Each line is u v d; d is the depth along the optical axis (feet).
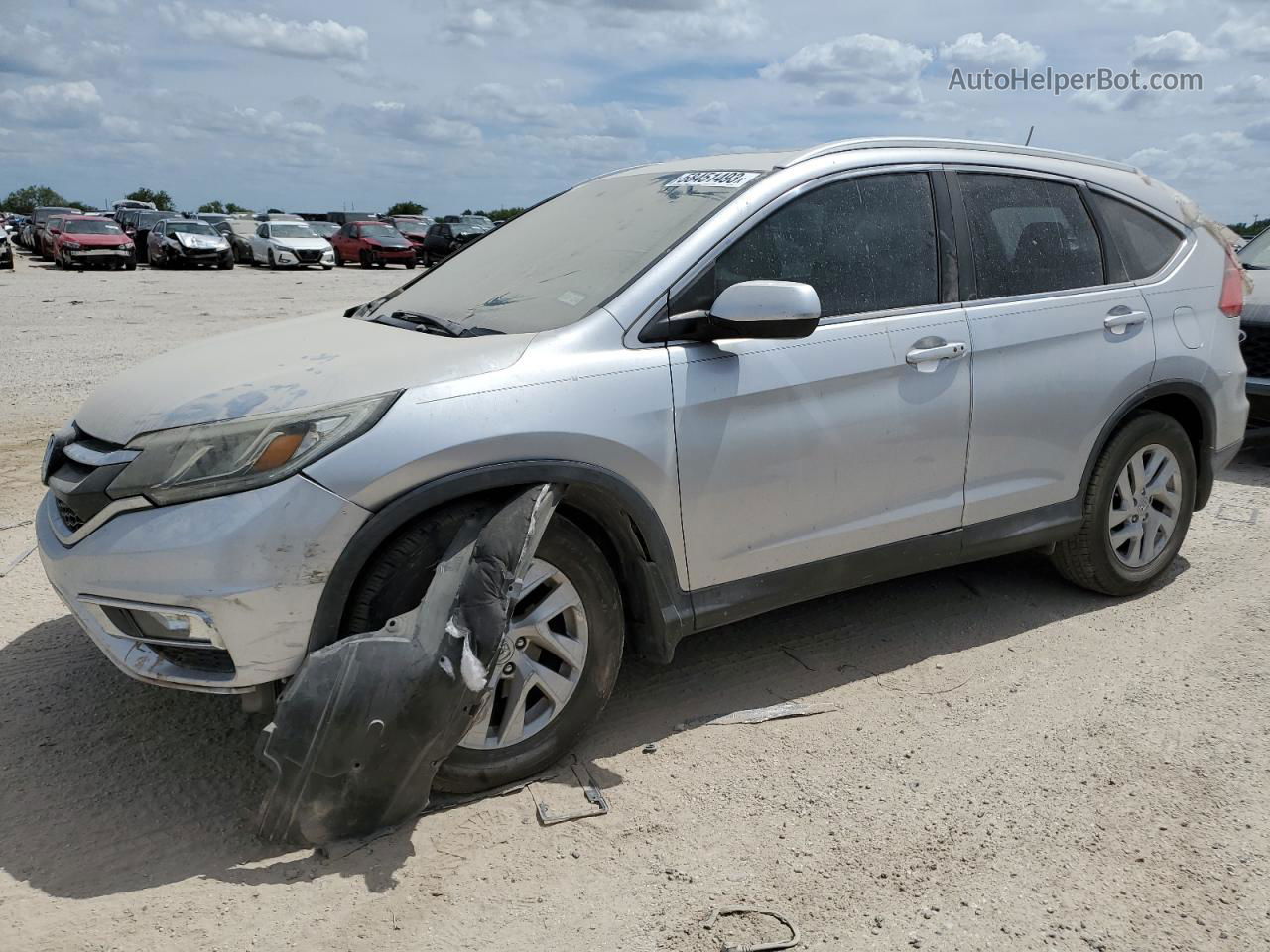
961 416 12.73
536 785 10.43
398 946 8.19
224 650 9.04
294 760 8.86
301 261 105.19
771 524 11.55
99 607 9.46
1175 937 8.41
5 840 9.40
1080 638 14.02
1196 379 15.06
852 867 9.26
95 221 100.53
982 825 9.87
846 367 11.79
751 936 8.37
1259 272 24.99
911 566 12.89
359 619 9.32
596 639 10.66
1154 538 15.35
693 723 11.76
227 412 9.40
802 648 13.74
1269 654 13.51
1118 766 10.88
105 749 10.96
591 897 8.81
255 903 8.62
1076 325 13.78
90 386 30.91
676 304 10.92
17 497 19.26
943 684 12.71
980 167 13.48
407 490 9.32
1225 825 9.88
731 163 12.66
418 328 11.68
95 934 8.20
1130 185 15.12
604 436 10.15
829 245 12.03
